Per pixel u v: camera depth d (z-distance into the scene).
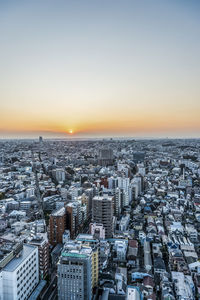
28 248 186.50
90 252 166.38
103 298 165.25
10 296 156.00
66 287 159.38
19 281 161.38
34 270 183.00
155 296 173.00
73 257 160.25
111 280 187.12
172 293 173.75
